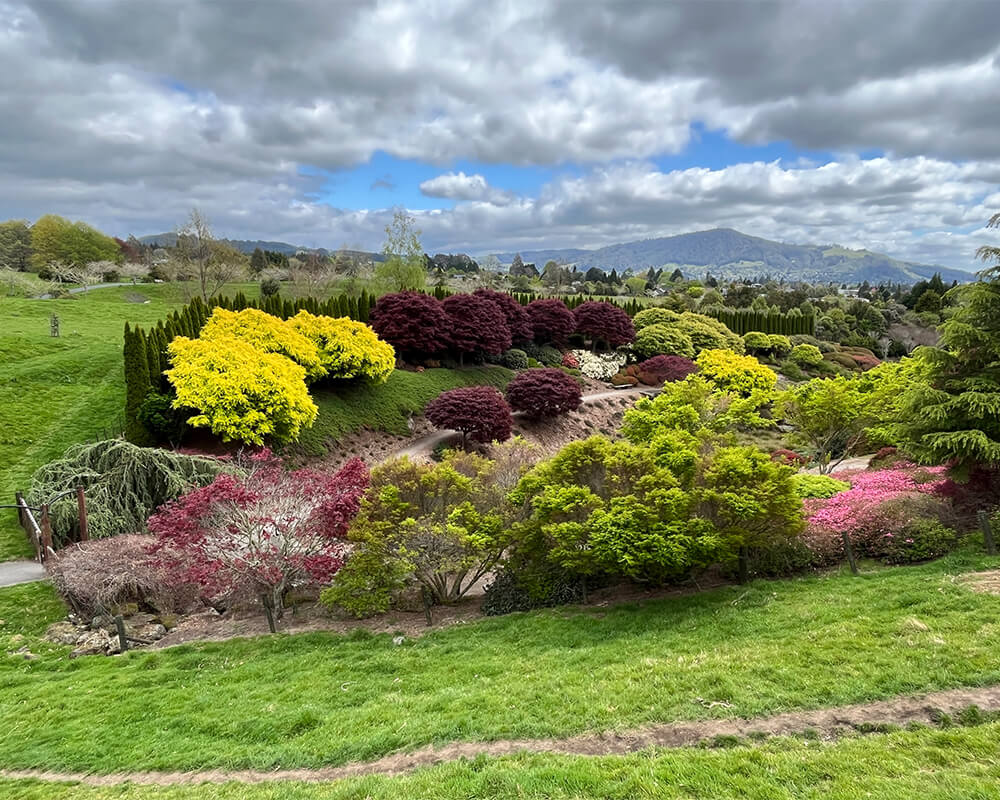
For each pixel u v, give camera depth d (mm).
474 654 9172
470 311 36906
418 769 5852
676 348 47969
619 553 9445
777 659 7258
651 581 11203
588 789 4926
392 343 34750
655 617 9672
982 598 8312
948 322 12344
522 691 7293
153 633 11281
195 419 19219
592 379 43344
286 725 7227
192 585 12617
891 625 7809
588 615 10258
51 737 7461
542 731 6250
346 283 59812
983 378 11930
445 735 6418
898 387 19656
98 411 23750
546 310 45469
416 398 31109
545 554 11367
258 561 10766
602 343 50156
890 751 5121
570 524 10133
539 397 31531
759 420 23609
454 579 13812
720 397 23719
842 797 4457
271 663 9531
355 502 11648
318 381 28406
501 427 27375
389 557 11031
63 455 19312
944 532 10938
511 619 10742
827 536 11383
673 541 9461
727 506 10156
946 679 6289
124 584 11930
